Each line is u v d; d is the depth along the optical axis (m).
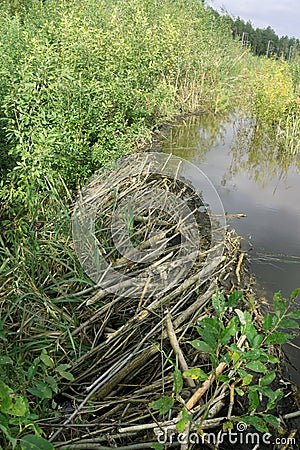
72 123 4.84
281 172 7.01
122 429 2.12
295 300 3.64
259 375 2.76
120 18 8.18
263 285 3.82
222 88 11.66
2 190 3.96
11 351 2.47
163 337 2.63
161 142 8.01
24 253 3.20
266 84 9.39
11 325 2.66
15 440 1.47
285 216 5.34
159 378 2.51
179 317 2.79
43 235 3.45
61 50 5.49
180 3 11.27
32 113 4.55
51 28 6.32
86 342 2.70
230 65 13.37
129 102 6.56
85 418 2.26
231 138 8.73
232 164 7.22
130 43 7.24
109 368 2.47
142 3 9.38
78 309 2.88
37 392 2.00
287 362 2.97
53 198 3.89
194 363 2.60
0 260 3.29
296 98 9.24
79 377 2.43
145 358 2.50
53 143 4.38
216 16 14.16
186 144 8.08
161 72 9.52
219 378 2.02
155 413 2.27
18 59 5.09
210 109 10.98
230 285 3.65
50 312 2.70
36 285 3.00
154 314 2.78
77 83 4.88
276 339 2.04
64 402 2.38
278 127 8.46
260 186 6.32
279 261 4.24
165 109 9.25
